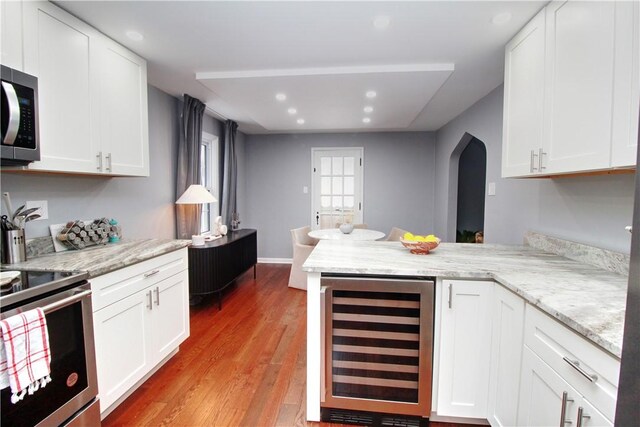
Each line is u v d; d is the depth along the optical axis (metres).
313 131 5.20
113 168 2.08
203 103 3.53
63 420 1.35
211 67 2.53
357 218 5.35
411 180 5.22
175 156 3.35
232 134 4.54
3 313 1.13
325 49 2.21
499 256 1.91
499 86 2.89
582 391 0.96
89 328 1.47
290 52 2.25
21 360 1.13
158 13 1.76
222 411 1.79
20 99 1.43
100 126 1.98
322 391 1.67
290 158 5.41
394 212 5.29
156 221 3.06
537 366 1.19
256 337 2.69
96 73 1.94
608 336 0.87
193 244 3.29
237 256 3.83
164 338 2.13
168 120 3.22
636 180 0.60
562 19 1.50
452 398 1.61
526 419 1.26
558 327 1.08
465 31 1.94
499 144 2.89
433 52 2.24
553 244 2.01
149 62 2.43
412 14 1.76
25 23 1.53
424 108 3.70
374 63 2.44
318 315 1.66
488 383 1.57
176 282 2.28
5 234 1.60
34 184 1.88
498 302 1.50
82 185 2.21
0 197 1.72
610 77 1.21
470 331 1.57
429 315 1.58
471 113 3.57
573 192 1.88
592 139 1.31
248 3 1.66
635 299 0.59
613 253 1.55
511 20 1.80
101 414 1.65
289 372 2.17
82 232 2.06
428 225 5.23
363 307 1.65
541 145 1.67
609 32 1.21
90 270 1.51
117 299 1.69
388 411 1.66
